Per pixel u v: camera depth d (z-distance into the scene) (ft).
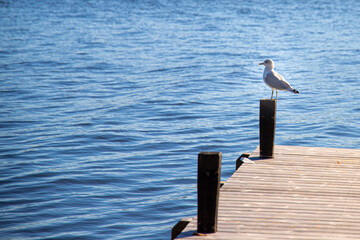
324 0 266.36
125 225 30.71
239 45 121.39
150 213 32.48
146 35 139.64
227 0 261.24
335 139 49.67
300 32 147.02
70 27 159.12
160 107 62.90
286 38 134.72
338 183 25.29
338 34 142.20
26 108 62.49
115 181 38.06
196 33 143.64
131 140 49.16
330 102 66.18
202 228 19.16
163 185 37.35
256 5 235.81
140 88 74.84
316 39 132.67
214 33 143.84
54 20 179.32
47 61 99.76
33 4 244.01
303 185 24.90
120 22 171.73
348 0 266.36
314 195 23.49
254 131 52.54
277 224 19.99
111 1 255.91
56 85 77.25
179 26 159.74
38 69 91.35
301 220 20.43
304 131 52.65
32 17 188.75
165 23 167.84
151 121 56.49
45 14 199.72
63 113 59.98
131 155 44.62
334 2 255.29
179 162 42.78
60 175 39.14
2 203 33.86
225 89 74.74
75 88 74.95
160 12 203.92
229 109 62.28
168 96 69.21
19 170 40.37
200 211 19.07
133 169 40.83
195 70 89.76
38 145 47.26
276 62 98.63
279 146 32.78
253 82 80.23
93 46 120.78
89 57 104.63
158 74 86.28
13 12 207.21
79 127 53.67
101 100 66.95
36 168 40.86
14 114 59.31
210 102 66.03
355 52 110.93
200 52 110.83
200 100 67.00
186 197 35.06
